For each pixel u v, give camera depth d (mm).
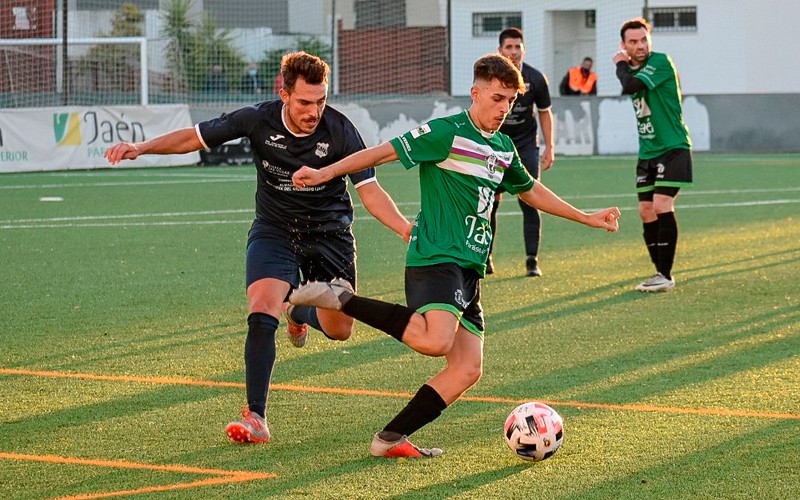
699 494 7562
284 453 8633
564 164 43094
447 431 9242
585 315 14625
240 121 9539
